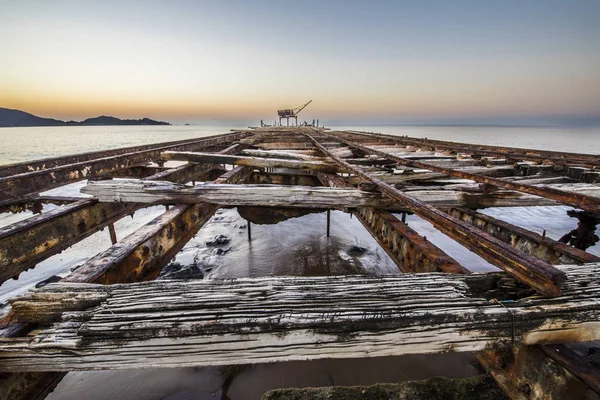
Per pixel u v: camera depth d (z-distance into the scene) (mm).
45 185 4055
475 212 3232
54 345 1079
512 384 1223
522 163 5344
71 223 2789
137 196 3010
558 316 1131
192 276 7109
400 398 1899
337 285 1311
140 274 2018
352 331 1110
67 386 3922
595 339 1166
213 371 4141
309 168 4887
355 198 3049
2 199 3475
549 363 1068
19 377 1179
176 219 2633
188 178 5234
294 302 1198
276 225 11367
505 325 1125
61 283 1353
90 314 1171
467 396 1895
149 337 1090
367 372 4078
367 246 9180
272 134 16484
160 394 3807
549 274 1158
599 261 1816
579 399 963
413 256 2102
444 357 4348
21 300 1269
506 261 1374
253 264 7938
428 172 4672
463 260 8188
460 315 1115
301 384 3918
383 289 1286
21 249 2301
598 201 2053
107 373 4113
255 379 3994
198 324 1087
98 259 1694
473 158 6422
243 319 1104
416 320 1115
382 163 6008
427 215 2025
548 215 13445
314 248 9008
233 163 5070
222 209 14305
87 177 4840
